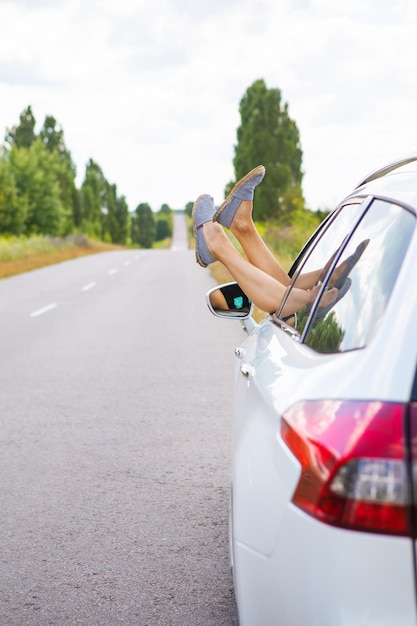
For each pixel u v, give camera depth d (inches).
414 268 72.1
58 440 237.1
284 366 88.7
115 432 246.4
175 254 2078.0
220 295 152.9
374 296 76.4
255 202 1979.6
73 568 145.3
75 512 175.0
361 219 100.3
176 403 288.8
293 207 1250.6
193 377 341.4
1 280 1027.9
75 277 1080.2
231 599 131.7
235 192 137.9
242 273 128.1
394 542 60.9
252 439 83.6
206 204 137.0
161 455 219.9
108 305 668.1
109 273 1168.8
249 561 76.2
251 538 76.0
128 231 5369.1
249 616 76.9
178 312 607.8
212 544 156.1
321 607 63.8
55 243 2257.6
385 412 63.1
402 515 60.7
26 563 147.9
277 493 71.4
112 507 177.9
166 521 169.2
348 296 85.1
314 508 65.1
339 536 62.7
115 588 136.6
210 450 224.8
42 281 1000.2
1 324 538.3
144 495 186.2
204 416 267.6
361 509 61.7
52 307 653.9
